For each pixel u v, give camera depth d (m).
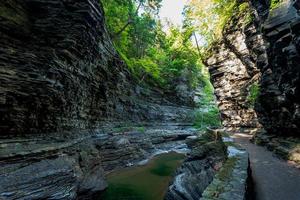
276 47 11.10
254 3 16.19
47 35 14.50
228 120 34.66
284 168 10.24
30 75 12.35
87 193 13.52
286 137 13.86
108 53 24.22
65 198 10.66
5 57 11.45
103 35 22.05
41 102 12.75
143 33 41.53
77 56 16.50
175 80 51.50
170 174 20.91
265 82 15.43
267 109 15.90
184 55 49.16
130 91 33.69
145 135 32.31
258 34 19.64
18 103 11.45
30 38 13.59
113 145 22.53
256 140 19.00
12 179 9.16
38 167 10.81
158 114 42.81
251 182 7.80
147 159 26.86
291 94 10.77
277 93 13.22
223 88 34.09
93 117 22.16
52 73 13.47
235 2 29.30
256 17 17.30
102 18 19.89
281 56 10.95
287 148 12.25
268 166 10.70
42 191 9.80
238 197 5.05
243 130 29.34
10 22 12.35
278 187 7.70
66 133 16.02
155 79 45.03
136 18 37.09
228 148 11.48
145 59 39.28
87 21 16.58
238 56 29.28
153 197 15.02
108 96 25.41
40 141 12.65
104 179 17.02
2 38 11.71
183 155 30.81
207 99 64.38
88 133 20.56
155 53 46.16
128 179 18.80
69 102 16.14
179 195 11.80
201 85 68.75
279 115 13.85
